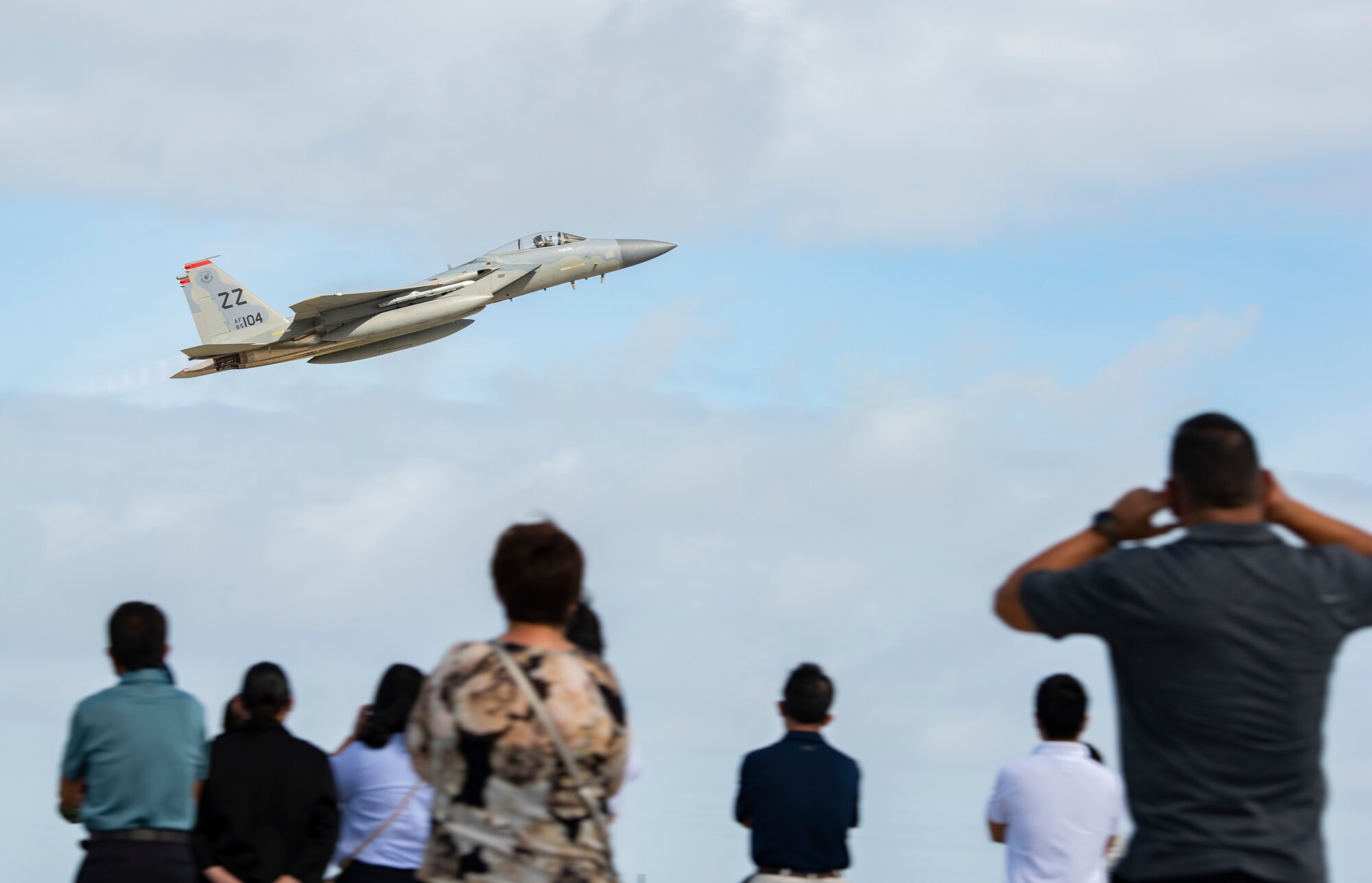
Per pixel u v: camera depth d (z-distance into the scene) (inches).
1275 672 371.6
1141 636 382.0
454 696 412.5
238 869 674.2
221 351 4055.1
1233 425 398.0
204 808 679.1
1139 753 388.5
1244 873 364.8
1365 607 385.1
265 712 693.3
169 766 646.5
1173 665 377.4
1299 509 412.2
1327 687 379.9
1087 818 665.6
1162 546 391.9
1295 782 374.0
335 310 4033.0
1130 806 391.2
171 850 644.1
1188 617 374.3
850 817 730.8
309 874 676.1
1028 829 671.1
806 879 712.4
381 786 722.2
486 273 4114.2
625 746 426.3
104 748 639.8
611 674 433.7
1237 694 370.9
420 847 724.0
